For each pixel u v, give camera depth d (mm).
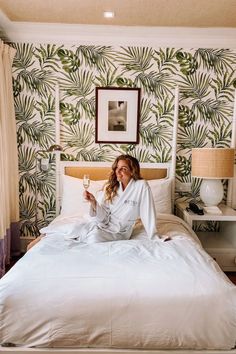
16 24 2811
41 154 3121
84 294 1366
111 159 3143
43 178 3156
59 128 3068
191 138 3131
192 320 1332
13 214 3043
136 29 2887
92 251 1763
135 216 2201
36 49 2994
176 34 2941
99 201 2299
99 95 3051
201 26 2832
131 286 1394
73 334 1337
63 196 2926
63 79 3039
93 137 3119
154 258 1648
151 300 1352
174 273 1478
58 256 1665
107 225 2189
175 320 1334
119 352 1352
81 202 2787
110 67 3031
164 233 2203
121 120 3090
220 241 2945
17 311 1354
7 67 2836
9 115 2932
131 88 3039
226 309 1351
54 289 1384
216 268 1608
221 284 1429
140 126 3111
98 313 1339
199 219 2641
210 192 2861
